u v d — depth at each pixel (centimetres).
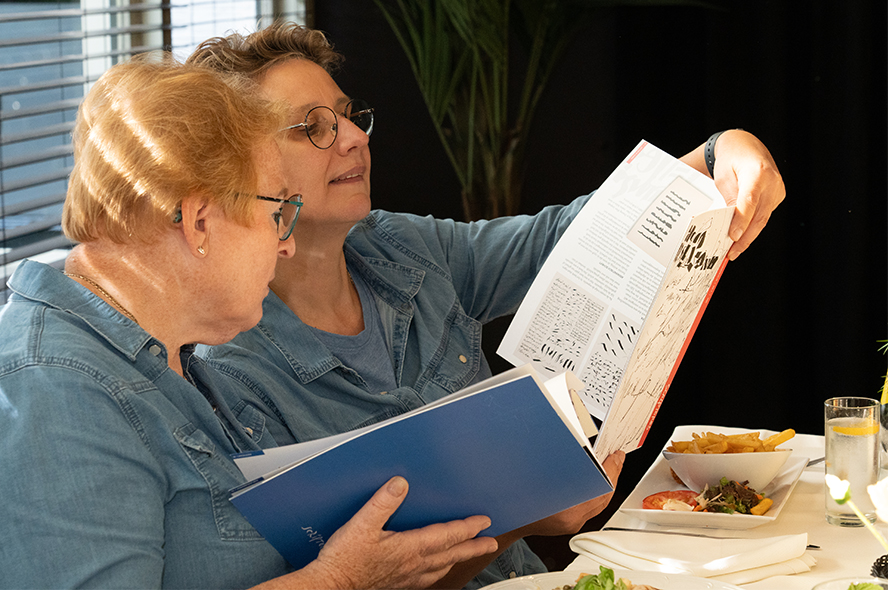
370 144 296
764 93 287
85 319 82
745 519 107
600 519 258
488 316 165
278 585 78
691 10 294
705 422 309
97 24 203
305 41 135
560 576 89
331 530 85
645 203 128
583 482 84
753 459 116
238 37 134
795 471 124
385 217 156
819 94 284
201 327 89
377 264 144
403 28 283
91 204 82
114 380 80
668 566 97
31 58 186
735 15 288
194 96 83
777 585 94
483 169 283
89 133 83
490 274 160
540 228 161
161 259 85
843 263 288
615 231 129
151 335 85
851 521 111
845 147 283
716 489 115
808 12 283
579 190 305
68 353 78
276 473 78
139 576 74
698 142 300
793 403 305
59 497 72
